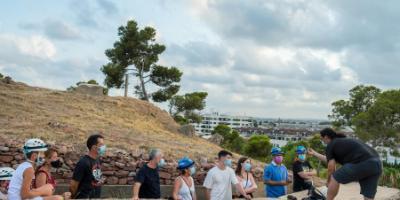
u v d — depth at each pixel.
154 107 29.30
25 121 19.42
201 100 47.25
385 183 17.05
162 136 22.58
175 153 18.41
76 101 25.89
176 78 43.31
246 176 10.64
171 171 16.41
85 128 20.03
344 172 7.75
